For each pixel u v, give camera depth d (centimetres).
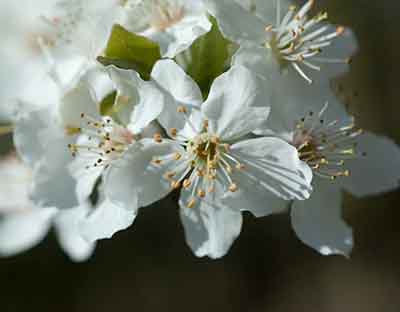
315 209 14
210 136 13
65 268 23
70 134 14
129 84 13
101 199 13
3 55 16
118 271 23
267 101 13
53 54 14
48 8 16
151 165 13
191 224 13
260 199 13
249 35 13
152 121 13
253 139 13
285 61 14
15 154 17
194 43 13
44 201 14
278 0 14
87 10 14
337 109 14
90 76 13
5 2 17
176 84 13
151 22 14
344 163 14
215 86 13
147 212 23
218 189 13
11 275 23
